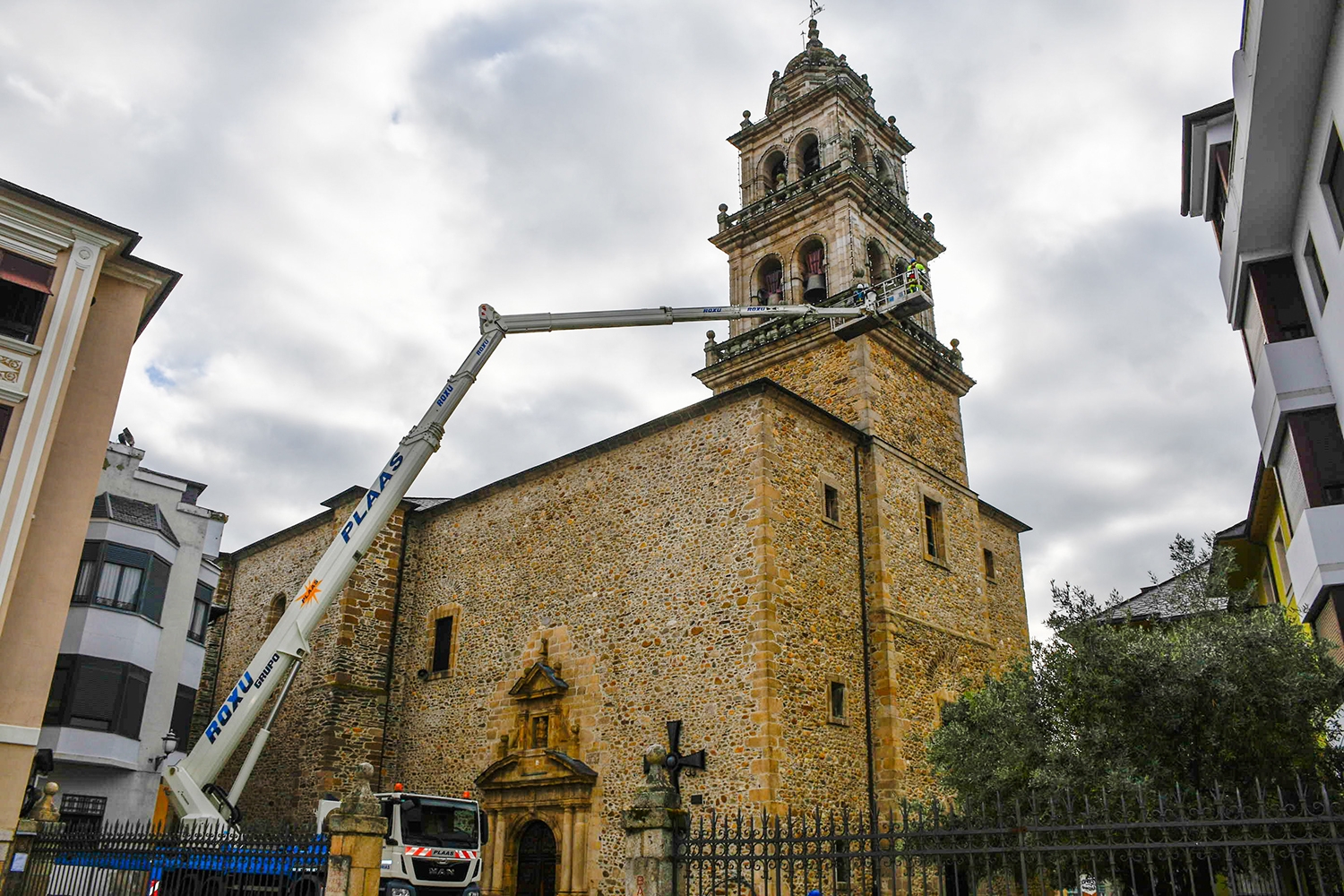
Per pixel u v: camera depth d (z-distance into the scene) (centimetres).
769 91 3328
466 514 2725
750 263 2958
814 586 2056
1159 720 1205
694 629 2025
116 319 1783
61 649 2183
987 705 1558
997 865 1188
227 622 3200
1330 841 671
